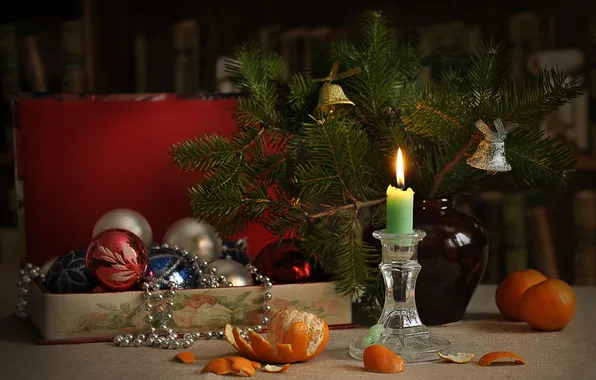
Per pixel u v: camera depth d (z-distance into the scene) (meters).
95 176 1.63
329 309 1.40
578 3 2.40
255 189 1.41
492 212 2.42
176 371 1.24
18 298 1.51
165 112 1.64
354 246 1.39
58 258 1.43
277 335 1.25
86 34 2.48
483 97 1.38
